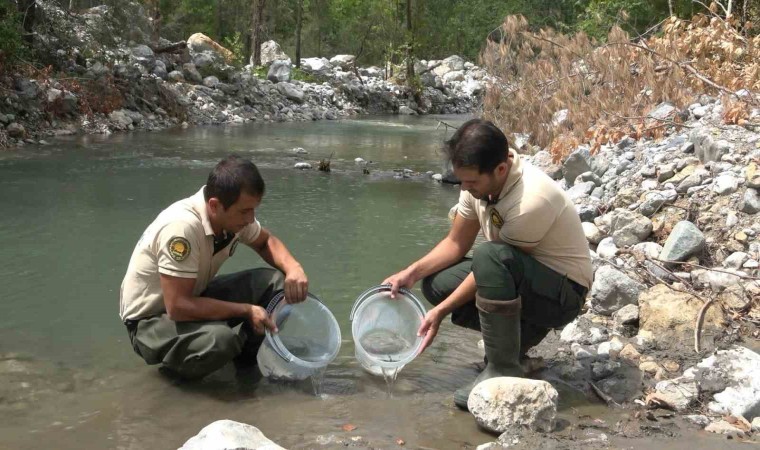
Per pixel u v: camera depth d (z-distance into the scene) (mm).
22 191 7043
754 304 3951
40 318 3916
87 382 3225
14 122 11109
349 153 11133
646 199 5199
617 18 11250
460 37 33781
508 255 3066
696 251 4457
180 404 3061
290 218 6215
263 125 16031
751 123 6000
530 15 29922
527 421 2832
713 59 7656
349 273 4738
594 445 2723
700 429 2877
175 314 3156
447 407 3104
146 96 14633
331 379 3357
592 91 7977
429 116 22266
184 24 29609
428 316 3176
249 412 3010
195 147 11070
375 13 26828
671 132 6926
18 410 2953
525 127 8828
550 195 3100
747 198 4750
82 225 5797
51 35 14430
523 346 3377
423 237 5695
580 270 3223
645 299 3910
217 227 3193
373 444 2758
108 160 9258
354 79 24406
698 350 3543
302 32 33062
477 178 3018
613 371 3381
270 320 3186
